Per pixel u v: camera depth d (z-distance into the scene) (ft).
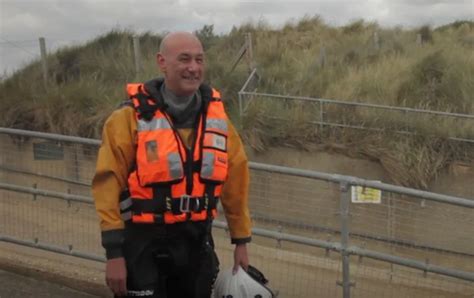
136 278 9.52
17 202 24.61
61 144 23.15
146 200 9.23
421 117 35.88
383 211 26.02
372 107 36.88
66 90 41.52
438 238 26.40
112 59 50.34
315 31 64.69
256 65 45.96
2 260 18.63
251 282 10.42
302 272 20.45
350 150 34.68
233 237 10.50
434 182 33.22
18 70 49.90
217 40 61.82
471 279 14.38
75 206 22.99
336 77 44.86
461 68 42.42
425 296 20.62
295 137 36.04
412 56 48.78
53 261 19.48
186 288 10.14
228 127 10.00
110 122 9.32
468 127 34.40
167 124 9.25
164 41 9.45
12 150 24.59
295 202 24.73
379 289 20.72
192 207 9.36
